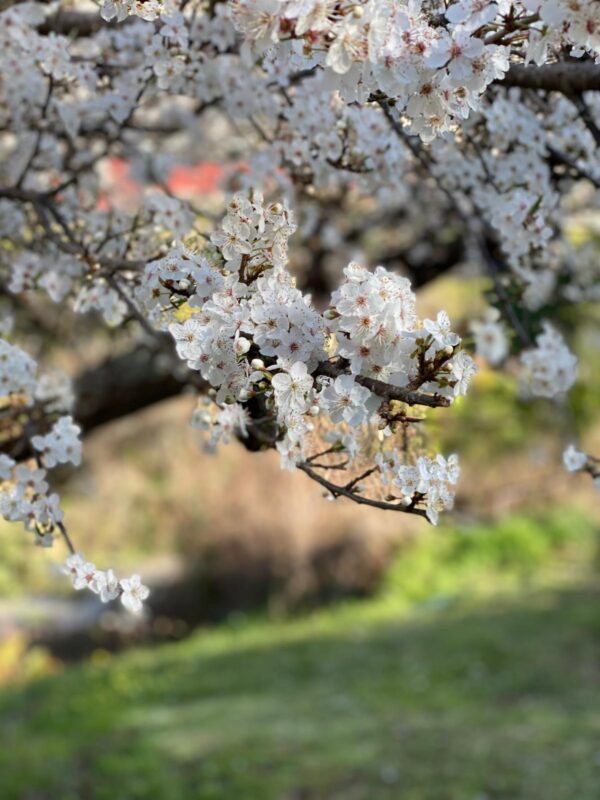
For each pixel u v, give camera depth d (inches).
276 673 313.7
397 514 433.7
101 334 173.8
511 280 112.1
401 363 46.0
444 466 50.2
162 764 222.8
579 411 256.8
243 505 426.6
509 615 369.1
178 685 302.4
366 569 440.8
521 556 465.4
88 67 94.1
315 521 427.5
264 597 436.8
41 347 164.7
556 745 226.1
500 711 255.8
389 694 278.2
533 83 69.8
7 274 106.3
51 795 206.2
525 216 89.0
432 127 48.1
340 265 170.2
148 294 50.5
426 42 46.2
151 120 140.9
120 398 144.7
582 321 194.7
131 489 414.9
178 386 144.3
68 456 74.2
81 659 379.6
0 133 112.8
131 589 61.1
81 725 252.5
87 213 96.2
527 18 46.8
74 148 112.0
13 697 291.1
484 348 114.4
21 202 101.1
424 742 233.3
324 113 91.1
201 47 93.2
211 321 47.1
